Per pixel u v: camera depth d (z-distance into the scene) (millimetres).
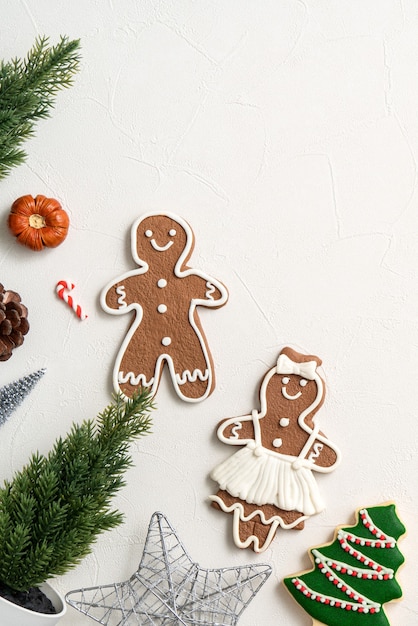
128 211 584
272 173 579
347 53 575
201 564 582
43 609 546
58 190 585
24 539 521
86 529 530
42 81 527
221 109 581
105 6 583
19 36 584
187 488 583
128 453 583
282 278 579
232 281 580
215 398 581
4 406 583
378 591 564
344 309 576
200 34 581
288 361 571
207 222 582
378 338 575
